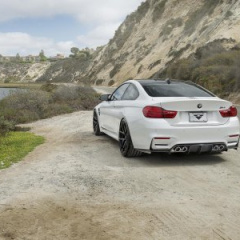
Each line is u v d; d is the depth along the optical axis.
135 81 7.87
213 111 6.68
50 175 6.16
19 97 19.56
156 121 6.43
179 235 3.81
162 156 7.52
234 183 5.65
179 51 69.19
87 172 6.32
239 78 31.11
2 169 6.73
